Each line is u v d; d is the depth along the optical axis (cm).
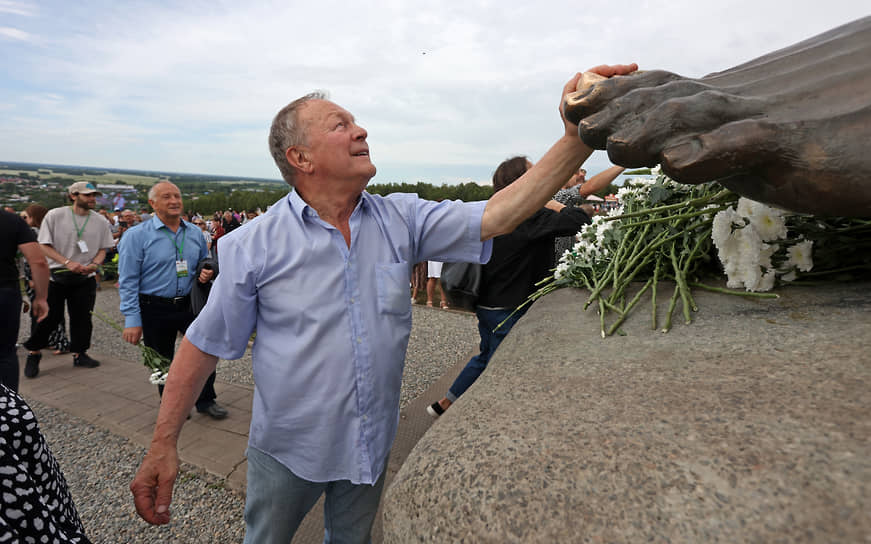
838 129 82
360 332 128
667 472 65
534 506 67
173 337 323
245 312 128
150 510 124
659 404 83
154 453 125
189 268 313
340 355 125
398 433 307
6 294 260
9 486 79
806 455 61
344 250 130
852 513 52
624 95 99
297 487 134
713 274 155
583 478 69
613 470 69
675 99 92
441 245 147
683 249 154
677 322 127
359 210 138
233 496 247
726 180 101
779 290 132
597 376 102
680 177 88
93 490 258
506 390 105
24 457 88
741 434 68
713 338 109
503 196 142
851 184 81
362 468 128
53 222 429
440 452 85
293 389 125
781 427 68
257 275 126
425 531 75
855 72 90
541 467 73
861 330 93
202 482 259
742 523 56
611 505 64
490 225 143
